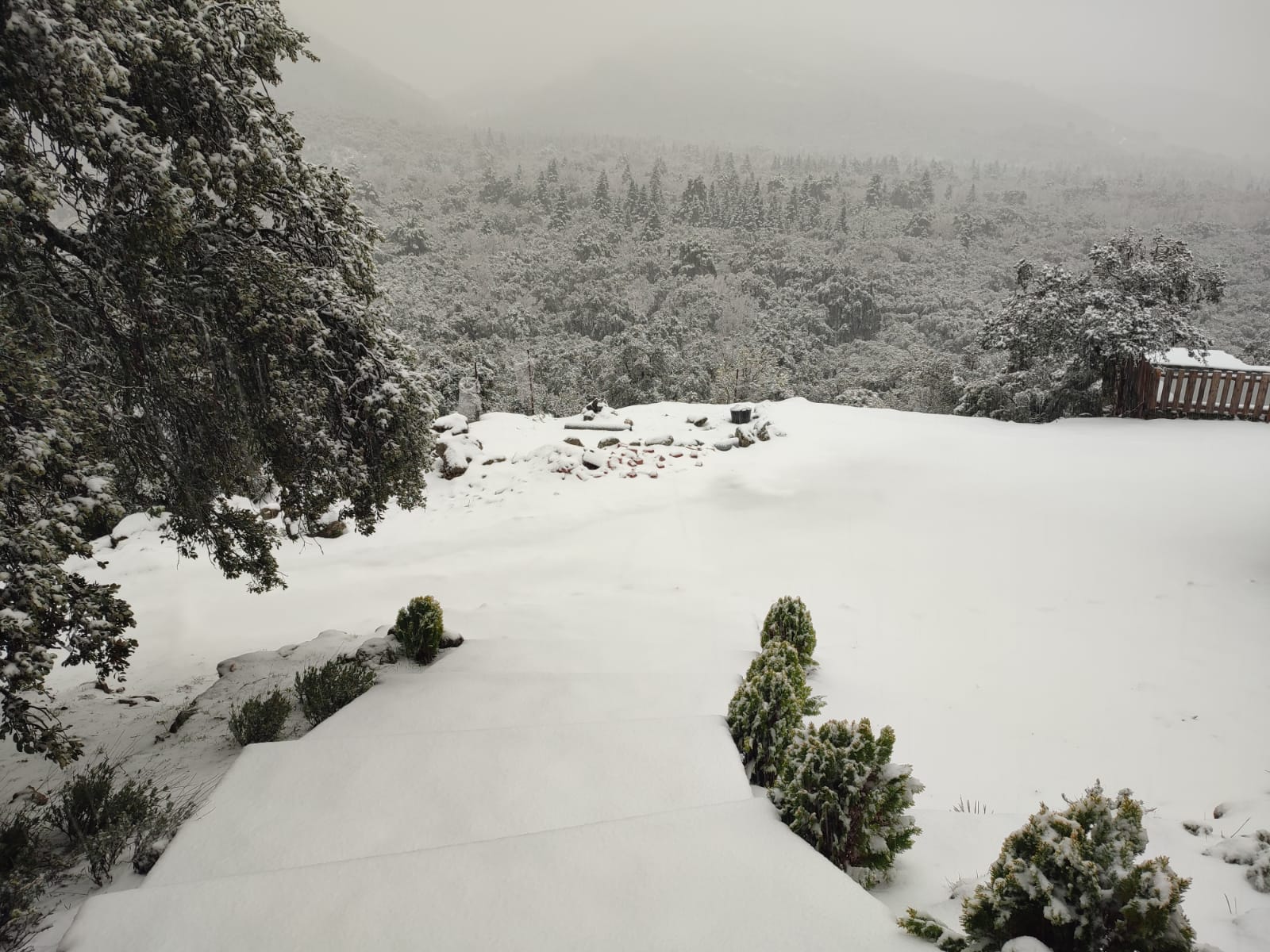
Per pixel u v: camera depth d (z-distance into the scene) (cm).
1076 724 536
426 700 507
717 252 9706
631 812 332
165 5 448
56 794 458
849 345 6781
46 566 370
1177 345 1652
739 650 665
